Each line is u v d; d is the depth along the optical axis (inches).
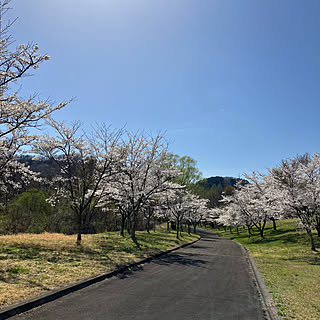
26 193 1039.0
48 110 423.8
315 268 506.0
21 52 347.6
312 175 786.2
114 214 1306.6
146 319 209.9
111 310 228.4
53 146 681.6
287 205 805.2
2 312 201.5
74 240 694.5
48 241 635.5
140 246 725.9
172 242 974.4
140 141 896.9
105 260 463.5
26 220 997.8
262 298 288.0
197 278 387.2
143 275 390.6
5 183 647.1
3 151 510.6
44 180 717.9
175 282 353.1
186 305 252.5
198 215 2062.0
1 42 335.9
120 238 877.2
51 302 245.3
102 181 786.2
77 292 283.3
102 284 323.3
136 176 891.4
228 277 406.0
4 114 384.5
